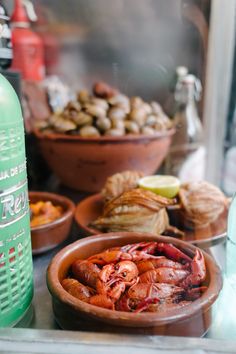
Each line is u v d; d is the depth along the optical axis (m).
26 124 0.57
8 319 0.26
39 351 0.23
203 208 0.40
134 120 0.56
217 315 0.28
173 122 0.63
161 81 0.71
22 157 0.26
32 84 0.64
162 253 0.33
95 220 0.41
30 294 0.29
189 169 0.61
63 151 0.54
